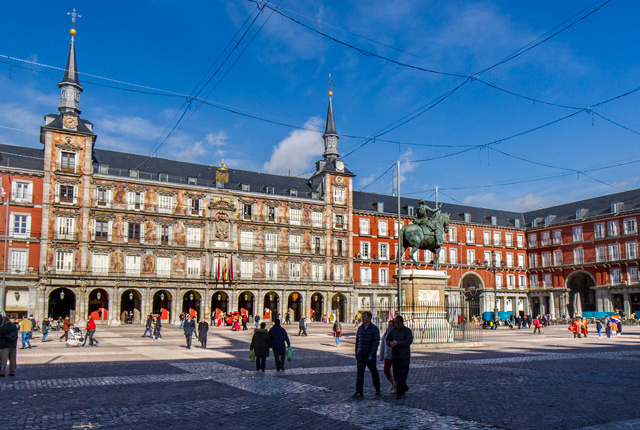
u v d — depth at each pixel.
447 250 92.69
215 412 12.04
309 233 80.00
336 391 14.84
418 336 29.55
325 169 82.94
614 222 84.38
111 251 66.31
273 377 17.81
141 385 16.02
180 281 69.31
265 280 74.75
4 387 15.53
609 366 20.97
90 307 66.81
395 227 89.31
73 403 13.06
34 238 62.09
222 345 33.88
